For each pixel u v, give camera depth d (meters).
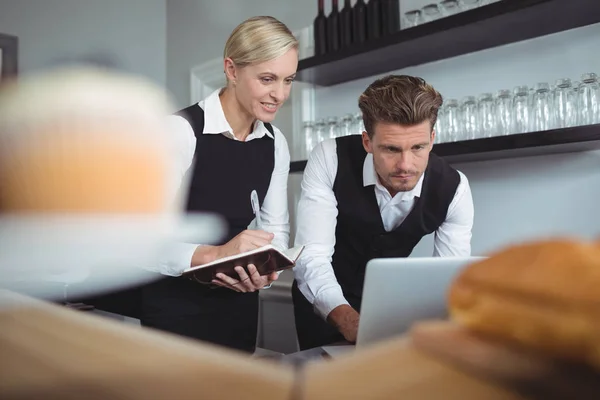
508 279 0.11
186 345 0.11
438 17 2.16
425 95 1.40
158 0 4.19
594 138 1.63
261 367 0.10
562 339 0.10
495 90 2.20
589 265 0.11
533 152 1.98
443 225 1.76
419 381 0.10
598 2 1.71
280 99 1.57
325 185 1.69
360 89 2.71
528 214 2.13
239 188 1.65
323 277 1.49
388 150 1.44
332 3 2.56
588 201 1.96
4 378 0.10
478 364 0.10
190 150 1.54
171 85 4.14
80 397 0.09
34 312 0.12
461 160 2.24
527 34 2.04
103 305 1.56
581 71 1.95
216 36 3.71
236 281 1.31
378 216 1.67
